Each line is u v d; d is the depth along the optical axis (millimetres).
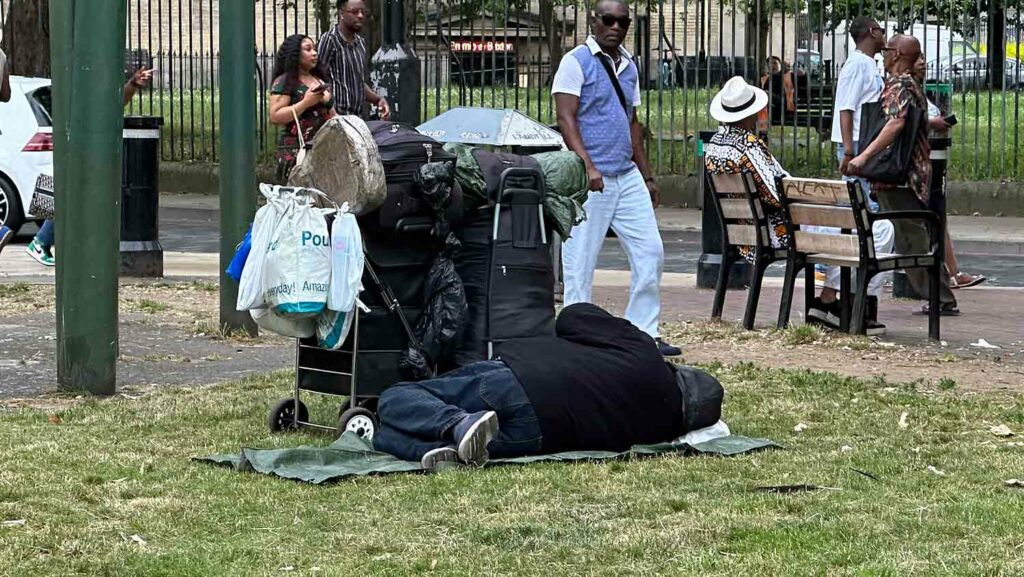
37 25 26984
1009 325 12273
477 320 7652
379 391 7582
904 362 10320
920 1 25391
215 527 5953
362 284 7480
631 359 7266
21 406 8492
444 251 7555
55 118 8906
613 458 7070
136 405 8492
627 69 10586
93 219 8719
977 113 23891
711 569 5383
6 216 19234
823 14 23266
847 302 11547
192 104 26922
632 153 10695
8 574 5297
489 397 7043
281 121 13031
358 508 6219
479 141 12188
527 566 5438
